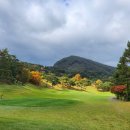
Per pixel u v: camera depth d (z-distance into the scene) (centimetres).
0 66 15875
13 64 16612
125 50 10469
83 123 2872
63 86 19800
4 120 2430
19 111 3900
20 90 13062
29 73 17212
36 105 4984
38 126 2309
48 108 4478
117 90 9956
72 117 3356
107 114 3719
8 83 14888
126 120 3186
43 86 17738
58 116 3438
